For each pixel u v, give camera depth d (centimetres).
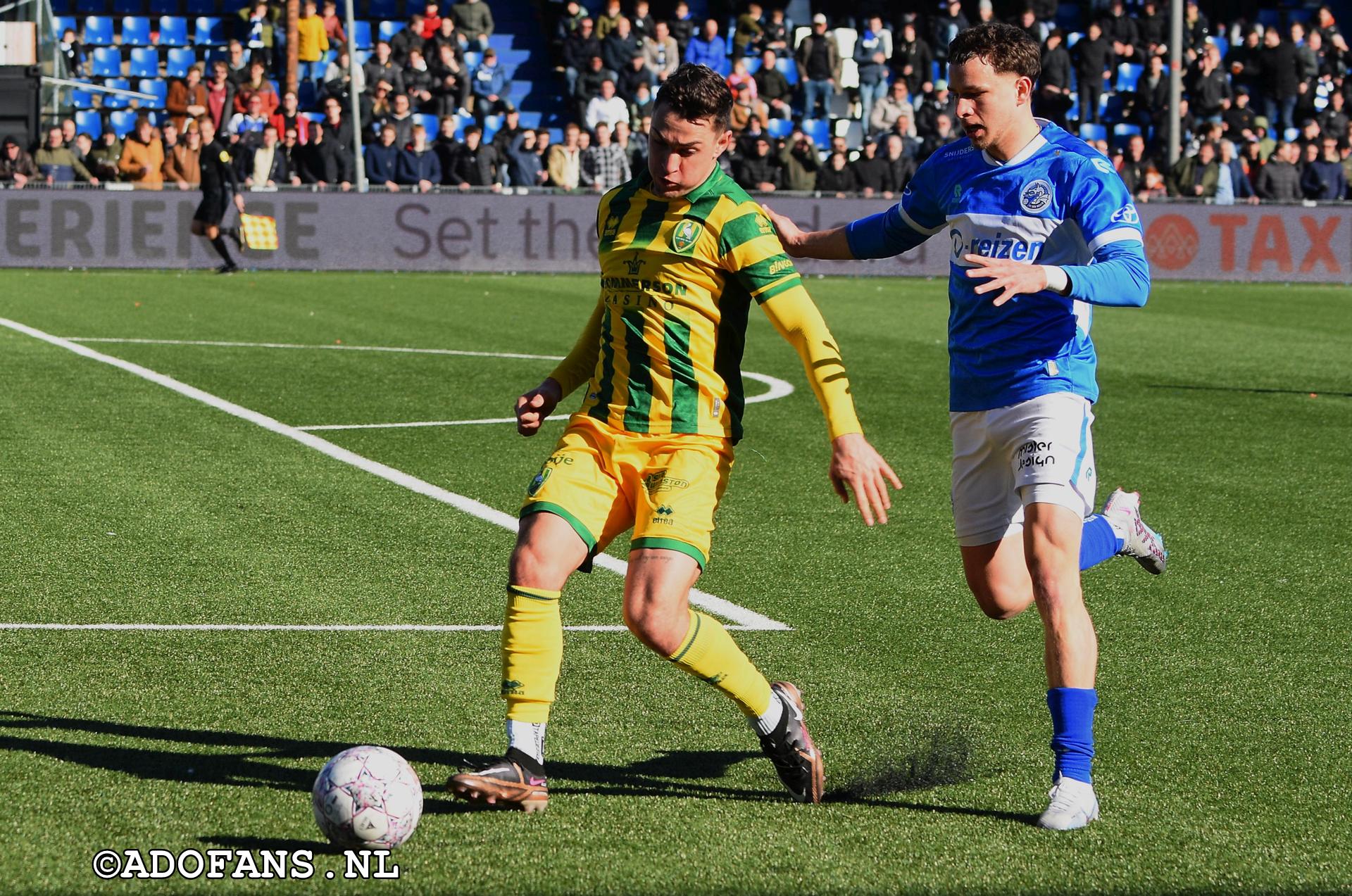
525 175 4634
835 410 810
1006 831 815
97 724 938
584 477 834
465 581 1294
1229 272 4653
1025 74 902
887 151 4653
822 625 1202
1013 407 898
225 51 5381
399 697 1009
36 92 4581
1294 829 826
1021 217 905
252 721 953
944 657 1129
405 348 2778
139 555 1346
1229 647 1173
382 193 4284
